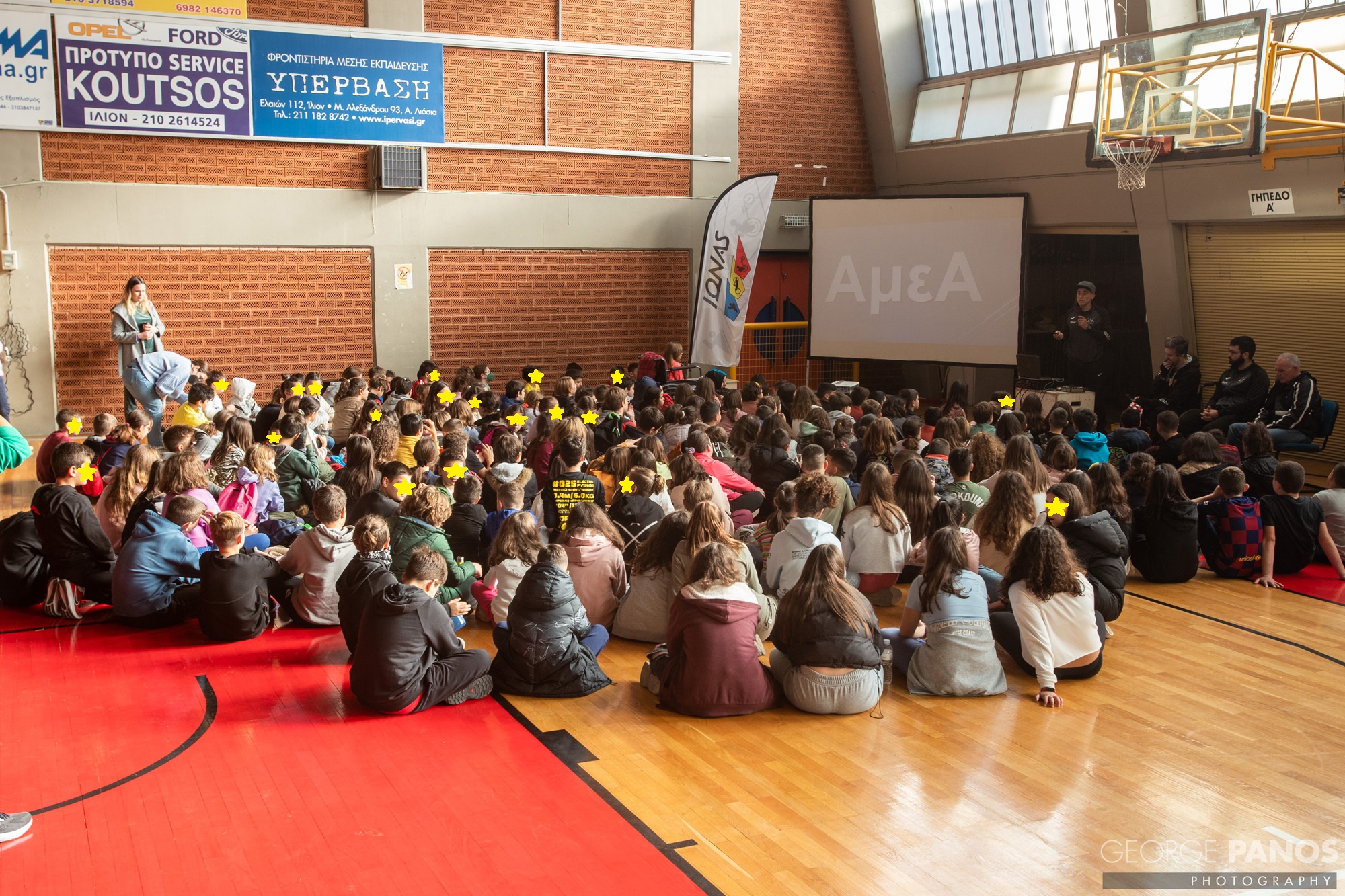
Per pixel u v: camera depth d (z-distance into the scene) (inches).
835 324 648.4
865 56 671.8
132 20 515.8
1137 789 201.5
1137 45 484.4
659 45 626.5
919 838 182.5
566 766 206.8
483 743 216.2
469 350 610.9
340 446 433.7
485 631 281.9
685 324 664.4
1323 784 204.7
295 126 551.5
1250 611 310.2
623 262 641.6
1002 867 174.1
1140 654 273.9
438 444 350.0
